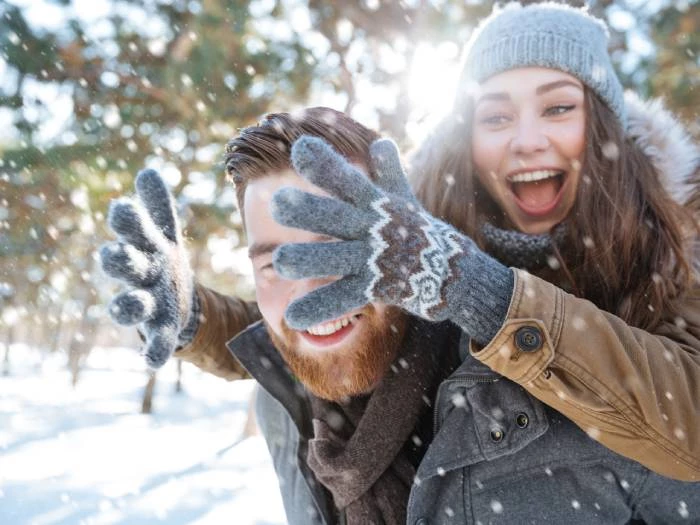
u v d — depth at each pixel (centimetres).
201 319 157
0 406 1055
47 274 1053
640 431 103
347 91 641
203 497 441
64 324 2045
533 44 153
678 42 572
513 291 103
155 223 123
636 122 163
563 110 152
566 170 152
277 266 92
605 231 137
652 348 107
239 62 590
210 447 716
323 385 122
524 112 153
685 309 128
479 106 159
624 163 145
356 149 119
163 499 433
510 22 159
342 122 122
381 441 122
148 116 630
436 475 125
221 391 1733
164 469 557
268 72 604
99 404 1202
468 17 541
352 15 597
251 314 173
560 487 119
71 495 441
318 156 95
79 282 1040
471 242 107
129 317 100
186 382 1942
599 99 155
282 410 158
